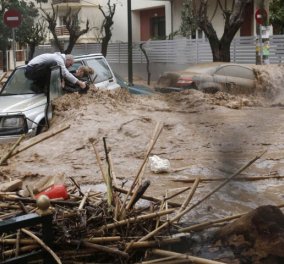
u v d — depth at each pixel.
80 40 34.75
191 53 25.11
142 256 4.03
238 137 8.86
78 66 12.06
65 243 3.89
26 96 10.40
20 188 5.52
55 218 3.93
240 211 5.42
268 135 8.95
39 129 9.62
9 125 9.40
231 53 23.00
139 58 27.17
